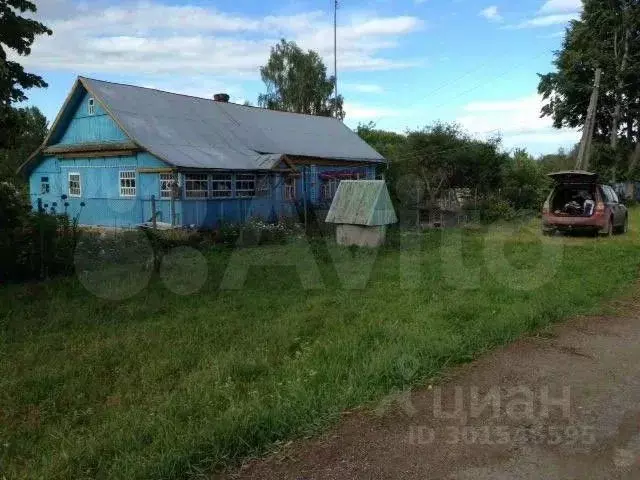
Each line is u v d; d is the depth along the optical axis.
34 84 10.78
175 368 5.47
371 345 5.90
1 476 3.58
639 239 16.23
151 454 3.64
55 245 10.44
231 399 4.47
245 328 6.84
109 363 5.66
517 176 26.28
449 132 25.86
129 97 21.55
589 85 38.22
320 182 24.94
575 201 16.98
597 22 38.59
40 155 22.89
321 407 4.25
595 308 7.59
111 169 20.48
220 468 3.52
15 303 8.20
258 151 22.06
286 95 49.78
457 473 3.42
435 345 5.61
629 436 3.87
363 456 3.63
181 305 8.16
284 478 3.39
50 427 4.30
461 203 23.47
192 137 20.86
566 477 3.37
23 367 5.57
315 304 8.05
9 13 10.18
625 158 39.50
